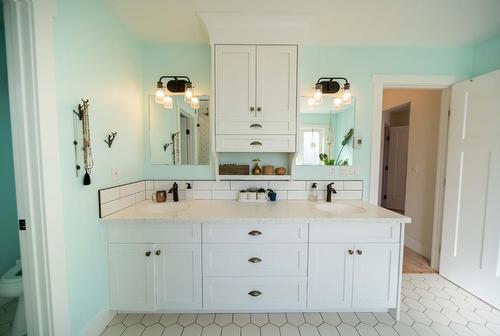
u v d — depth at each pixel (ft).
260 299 5.55
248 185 7.24
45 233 3.89
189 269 5.46
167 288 5.49
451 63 7.20
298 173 7.31
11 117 3.80
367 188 7.37
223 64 6.11
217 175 6.75
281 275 5.50
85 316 4.76
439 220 7.95
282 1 5.14
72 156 4.42
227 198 7.23
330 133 7.27
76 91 4.50
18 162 3.83
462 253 6.91
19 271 5.27
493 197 6.10
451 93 7.27
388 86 7.36
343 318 5.62
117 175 5.88
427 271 7.98
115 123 5.76
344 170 7.34
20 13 3.68
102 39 5.23
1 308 5.90
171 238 5.41
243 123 6.23
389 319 5.61
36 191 3.84
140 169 7.05
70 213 4.38
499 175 5.96
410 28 6.16
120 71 5.96
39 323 3.97
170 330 5.22
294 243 5.45
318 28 6.18
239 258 5.46
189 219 5.27
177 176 7.29
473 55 7.17
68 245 4.34
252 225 5.41
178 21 5.96
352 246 5.47
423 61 7.19
